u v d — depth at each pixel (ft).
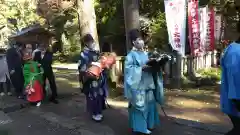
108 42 57.47
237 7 14.71
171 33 29.40
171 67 30.94
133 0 26.45
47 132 16.78
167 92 28.94
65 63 65.67
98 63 17.51
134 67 13.67
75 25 67.87
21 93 24.95
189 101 25.22
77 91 28.58
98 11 54.80
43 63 22.68
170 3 28.96
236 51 10.04
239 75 9.91
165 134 15.55
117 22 54.19
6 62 25.54
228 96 10.25
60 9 40.55
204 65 38.50
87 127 17.15
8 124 18.38
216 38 39.17
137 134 15.14
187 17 33.73
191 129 16.28
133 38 14.16
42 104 22.86
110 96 25.99
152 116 14.67
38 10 58.80
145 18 48.37
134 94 13.80
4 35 76.69
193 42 32.76
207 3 45.24
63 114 20.04
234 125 10.91
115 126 17.20
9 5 78.74
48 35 69.00
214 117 20.67
